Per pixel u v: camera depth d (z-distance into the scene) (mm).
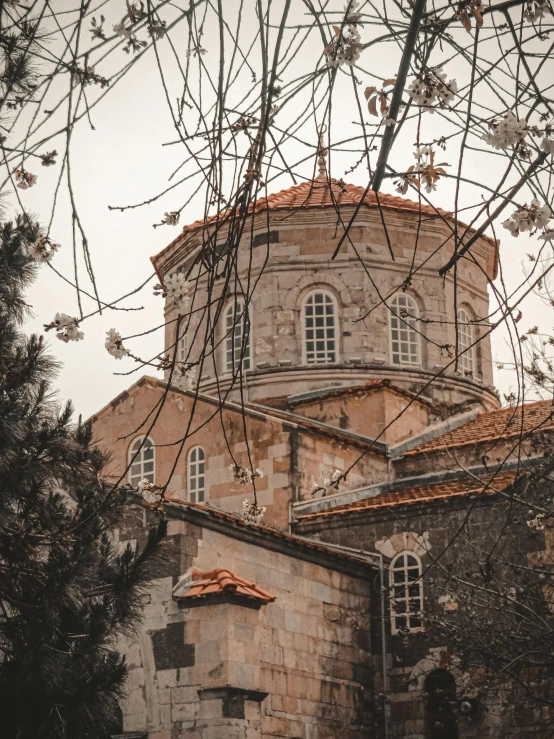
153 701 20609
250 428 28125
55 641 13789
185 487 28297
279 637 22469
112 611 14359
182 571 21219
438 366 31781
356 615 24828
